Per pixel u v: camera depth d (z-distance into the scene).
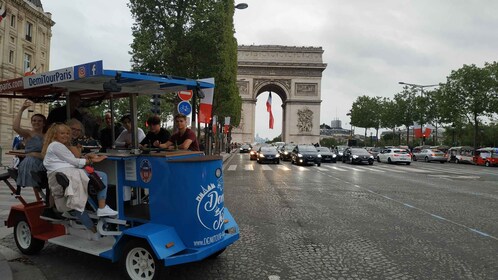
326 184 16.61
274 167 27.64
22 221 5.96
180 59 19.56
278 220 8.81
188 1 19.44
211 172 4.94
